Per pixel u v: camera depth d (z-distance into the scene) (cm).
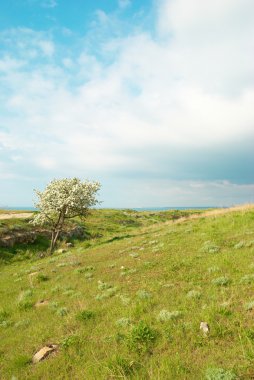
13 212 7056
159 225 4359
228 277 1396
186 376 768
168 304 1244
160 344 939
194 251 2086
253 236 2172
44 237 4994
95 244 3941
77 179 4309
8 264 3834
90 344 1054
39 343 1173
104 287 1692
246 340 850
